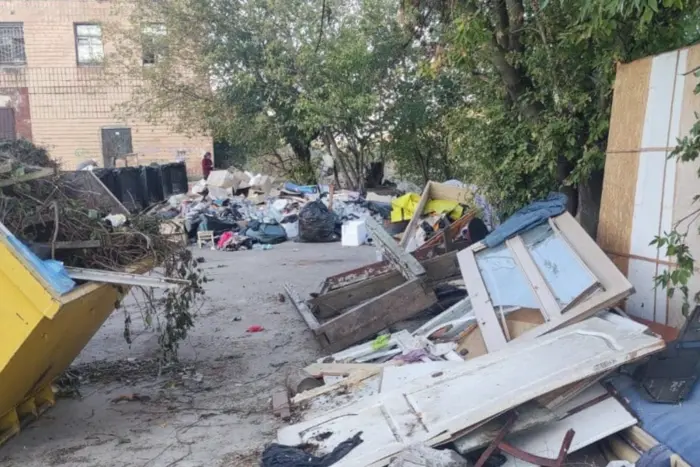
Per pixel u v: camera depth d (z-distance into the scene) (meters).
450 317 6.16
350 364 5.54
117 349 7.03
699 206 4.52
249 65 19.95
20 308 3.85
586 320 4.64
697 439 3.44
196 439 4.67
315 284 10.33
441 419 3.79
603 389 4.11
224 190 18.36
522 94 6.78
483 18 6.45
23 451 4.51
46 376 4.94
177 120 23.03
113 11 22.61
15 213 4.45
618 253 5.44
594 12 4.43
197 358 6.68
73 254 4.82
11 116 25.50
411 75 18.61
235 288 10.11
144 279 4.43
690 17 5.11
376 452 3.66
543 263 5.33
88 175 5.64
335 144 21.23
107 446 4.58
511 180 6.98
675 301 4.79
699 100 4.52
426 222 9.23
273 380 5.94
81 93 25.52
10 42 25.14
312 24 18.86
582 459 3.89
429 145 20.59
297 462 3.75
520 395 3.76
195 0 19.38
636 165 5.21
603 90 5.86
